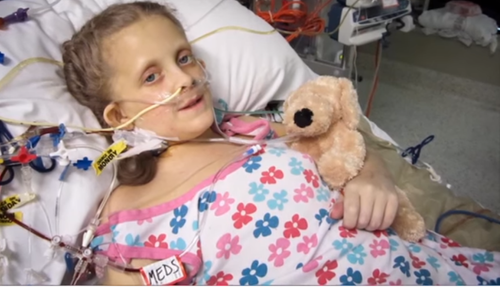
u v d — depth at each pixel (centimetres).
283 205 93
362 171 102
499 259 106
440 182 134
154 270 89
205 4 135
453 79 243
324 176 102
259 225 91
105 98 102
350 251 93
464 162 199
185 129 100
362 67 259
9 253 87
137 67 96
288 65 140
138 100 98
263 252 90
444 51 239
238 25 135
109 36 98
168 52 98
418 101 240
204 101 102
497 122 224
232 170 97
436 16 233
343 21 157
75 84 104
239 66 131
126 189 103
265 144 107
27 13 109
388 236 98
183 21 130
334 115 103
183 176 101
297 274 89
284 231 92
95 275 99
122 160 100
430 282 94
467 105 236
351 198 96
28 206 89
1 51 97
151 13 100
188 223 92
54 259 93
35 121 94
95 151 99
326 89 103
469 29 226
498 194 183
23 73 98
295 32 164
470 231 120
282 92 142
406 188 130
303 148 109
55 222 93
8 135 90
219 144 109
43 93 98
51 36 111
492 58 227
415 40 244
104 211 100
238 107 132
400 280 93
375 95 244
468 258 106
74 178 95
